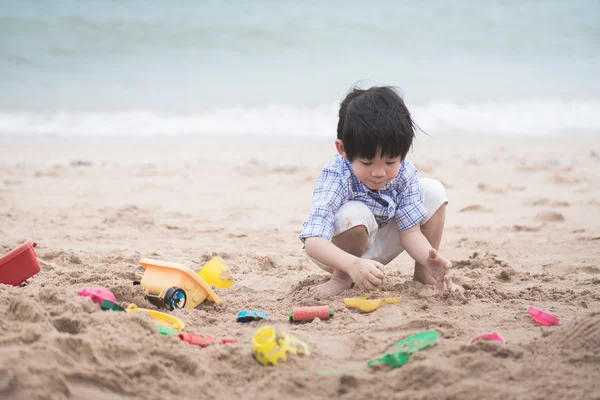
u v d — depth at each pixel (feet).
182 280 12.19
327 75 61.26
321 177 12.99
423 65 66.54
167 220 22.48
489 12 85.61
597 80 63.10
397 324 11.21
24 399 7.79
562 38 78.28
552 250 18.39
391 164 11.64
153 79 57.77
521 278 15.06
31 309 9.91
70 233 19.95
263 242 19.71
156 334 9.84
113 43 65.77
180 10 75.87
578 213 23.79
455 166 34.32
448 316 11.82
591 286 14.38
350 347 10.21
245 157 37.27
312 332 11.00
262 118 48.96
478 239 19.81
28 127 44.19
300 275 15.35
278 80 59.06
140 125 46.24
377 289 12.78
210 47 67.31
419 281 13.80
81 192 27.12
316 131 46.24
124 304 12.06
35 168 32.40
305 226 12.66
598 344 9.75
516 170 33.30
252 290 13.98
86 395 8.19
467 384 8.68
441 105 53.78
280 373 9.15
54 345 8.88
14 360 8.39
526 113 52.49
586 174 32.19
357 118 11.40
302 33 72.95
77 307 10.37
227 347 9.80
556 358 9.53
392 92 11.94
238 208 24.85
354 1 85.20
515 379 8.93
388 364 9.51
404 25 78.54
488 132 47.34
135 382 8.65
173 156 37.27
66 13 71.36
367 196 12.82
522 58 71.00
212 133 45.03
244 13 77.05
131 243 19.06
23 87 53.36
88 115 47.67
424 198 13.25
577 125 49.88
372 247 13.50
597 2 90.53
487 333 10.25
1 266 12.46
